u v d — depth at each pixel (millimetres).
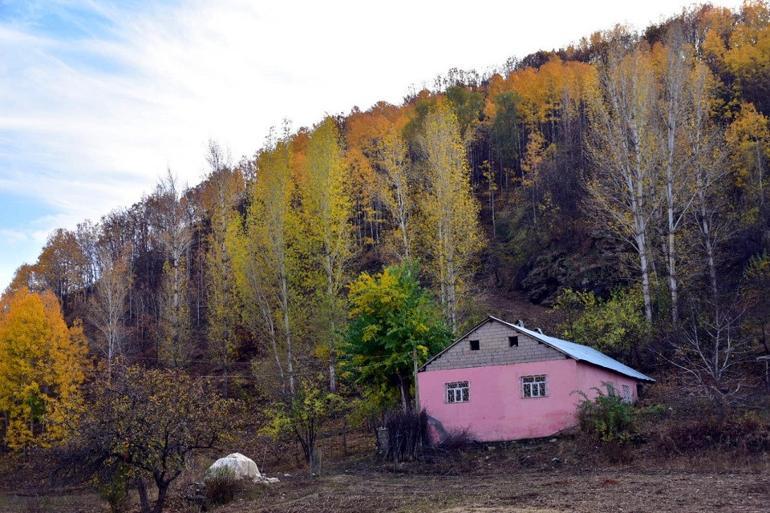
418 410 28984
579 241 51094
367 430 35031
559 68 76250
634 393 31312
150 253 77500
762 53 57875
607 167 40031
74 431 21109
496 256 56188
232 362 48875
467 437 28312
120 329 53031
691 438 22219
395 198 48812
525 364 28312
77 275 78250
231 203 51000
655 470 20734
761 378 29328
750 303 34250
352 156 62312
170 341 46594
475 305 43312
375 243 58719
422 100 77875
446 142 41344
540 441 26703
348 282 42062
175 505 22797
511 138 70125
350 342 32562
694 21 77938
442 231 39406
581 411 25750
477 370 29078
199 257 67625
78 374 43062
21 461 38375
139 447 20688
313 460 28328
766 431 21469
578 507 15930
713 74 58219
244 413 36531
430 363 29922
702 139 41656
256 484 24281
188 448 21953
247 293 41188
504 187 68625
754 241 41000
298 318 40000
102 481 21469
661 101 41969
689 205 38062
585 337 36750
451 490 20531
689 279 38969
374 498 20016
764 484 17078
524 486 20078
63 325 44094
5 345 41875
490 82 94312
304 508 19453
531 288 51125
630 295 38594
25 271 80125
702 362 32250
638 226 37438
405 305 31906
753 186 43531
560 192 56031
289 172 45438
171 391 21984
